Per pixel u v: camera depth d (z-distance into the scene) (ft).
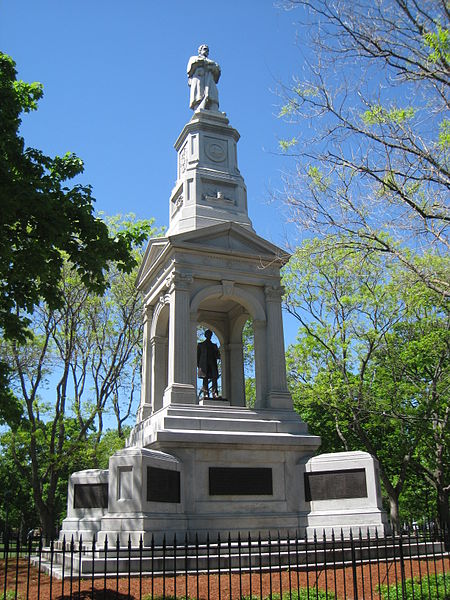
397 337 111.96
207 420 70.03
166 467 62.64
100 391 120.26
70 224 52.08
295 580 46.68
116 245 56.59
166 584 44.68
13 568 57.31
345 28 47.44
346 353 112.98
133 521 56.70
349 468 66.39
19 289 53.16
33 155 56.29
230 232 81.61
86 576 47.32
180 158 97.71
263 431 72.23
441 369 106.11
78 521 65.82
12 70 58.80
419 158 47.09
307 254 53.88
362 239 55.06
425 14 45.27
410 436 116.26
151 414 81.82
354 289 111.75
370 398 104.83
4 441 107.24
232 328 91.30
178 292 76.48
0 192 47.52
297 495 69.51
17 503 216.13
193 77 100.68
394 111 48.03
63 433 110.93
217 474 67.51
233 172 92.99
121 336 118.93
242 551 55.52
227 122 96.43
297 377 117.91
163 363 85.61
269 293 81.56
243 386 88.89
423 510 163.53
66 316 110.22
